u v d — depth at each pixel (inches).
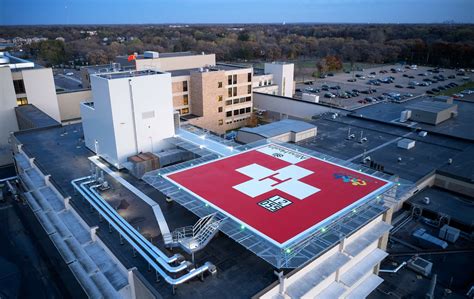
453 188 1955.0
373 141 2468.0
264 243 1043.9
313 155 1758.1
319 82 5954.7
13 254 1722.4
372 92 5098.4
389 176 1519.4
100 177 1587.1
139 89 1706.4
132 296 1062.4
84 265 1179.3
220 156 1728.6
